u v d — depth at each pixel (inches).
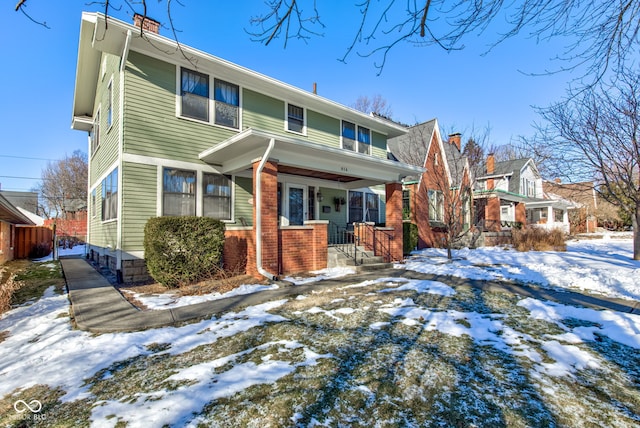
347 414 94.5
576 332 161.3
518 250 560.7
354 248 404.8
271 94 416.8
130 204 305.6
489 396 103.5
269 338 156.9
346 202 540.4
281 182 438.0
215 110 364.8
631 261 392.5
